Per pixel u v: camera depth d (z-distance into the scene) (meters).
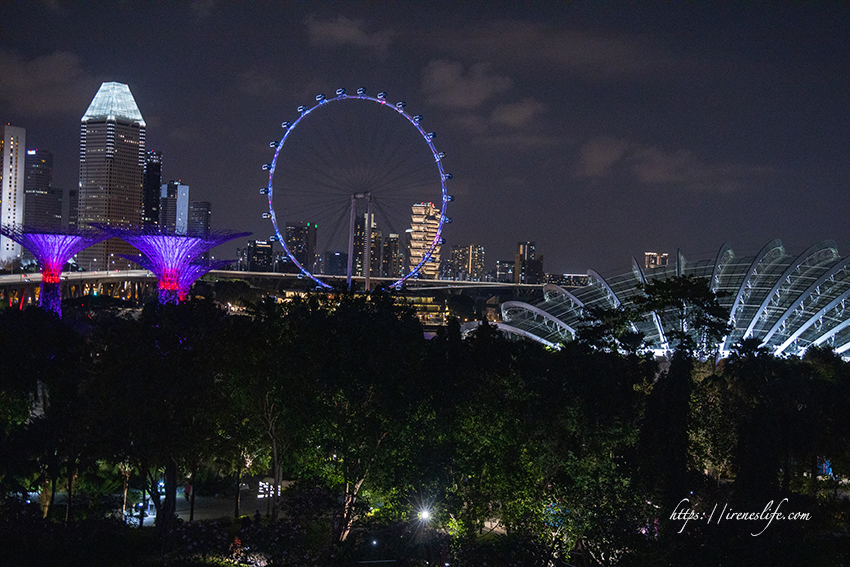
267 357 67.94
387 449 59.47
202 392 65.38
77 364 79.12
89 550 56.94
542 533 55.22
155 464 65.00
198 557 53.53
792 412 63.88
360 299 69.88
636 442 59.34
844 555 53.00
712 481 60.41
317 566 53.25
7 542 56.56
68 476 68.81
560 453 57.09
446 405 61.69
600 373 59.62
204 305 73.19
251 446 71.81
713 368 72.62
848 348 105.50
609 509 53.00
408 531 54.59
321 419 61.12
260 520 66.12
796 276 121.31
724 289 120.38
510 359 72.19
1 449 64.94
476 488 58.25
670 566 49.81
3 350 84.56
